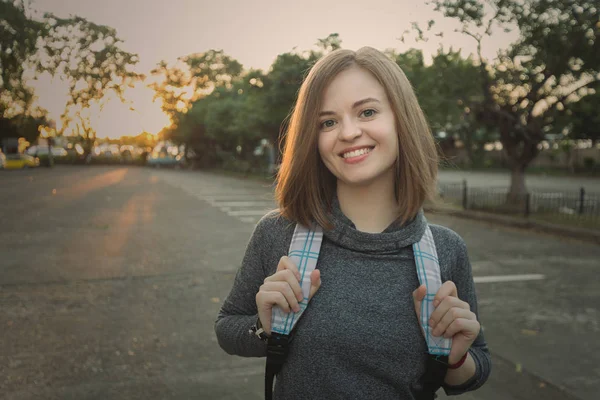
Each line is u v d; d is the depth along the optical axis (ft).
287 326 3.89
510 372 12.84
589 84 41.11
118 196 66.54
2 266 24.62
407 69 44.52
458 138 94.12
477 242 33.35
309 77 4.20
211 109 134.00
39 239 32.73
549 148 133.49
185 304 18.52
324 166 4.41
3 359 13.39
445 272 4.20
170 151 192.34
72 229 37.22
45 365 13.08
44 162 169.17
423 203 4.33
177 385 12.16
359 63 4.12
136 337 15.10
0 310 17.56
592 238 33.71
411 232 4.09
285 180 4.27
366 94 4.05
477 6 36.29
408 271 4.07
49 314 17.20
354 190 4.31
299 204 4.22
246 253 4.61
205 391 11.91
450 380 4.20
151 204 56.80
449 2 35.88
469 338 3.77
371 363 3.89
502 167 147.64
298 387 3.96
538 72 42.42
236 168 136.46
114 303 18.57
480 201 55.62
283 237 4.37
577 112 44.21
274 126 88.22
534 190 72.74
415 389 3.95
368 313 3.93
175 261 26.12
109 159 202.59
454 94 44.70
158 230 37.19
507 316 17.51
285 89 78.48
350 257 4.10
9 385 11.99
